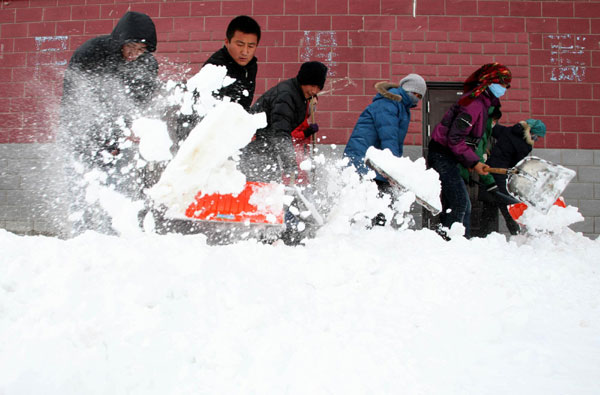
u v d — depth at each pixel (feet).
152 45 12.80
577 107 22.27
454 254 10.11
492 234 12.80
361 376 5.14
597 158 22.17
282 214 10.83
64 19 22.61
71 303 6.13
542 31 22.40
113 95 12.59
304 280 8.11
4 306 6.08
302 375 5.16
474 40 22.27
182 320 6.16
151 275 6.88
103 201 9.14
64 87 12.71
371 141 15.31
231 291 6.88
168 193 7.83
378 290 7.87
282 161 13.89
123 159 12.38
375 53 22.09
